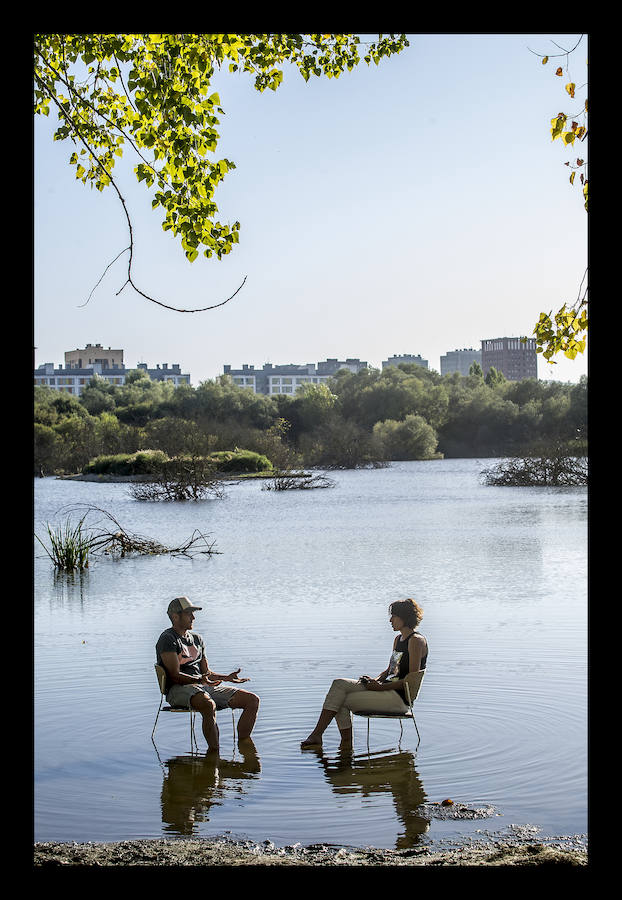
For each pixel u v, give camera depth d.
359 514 32.19
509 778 6.01
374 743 6.90
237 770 6.35
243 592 14.88
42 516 33.38
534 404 95.94
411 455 93.25
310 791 5.86
